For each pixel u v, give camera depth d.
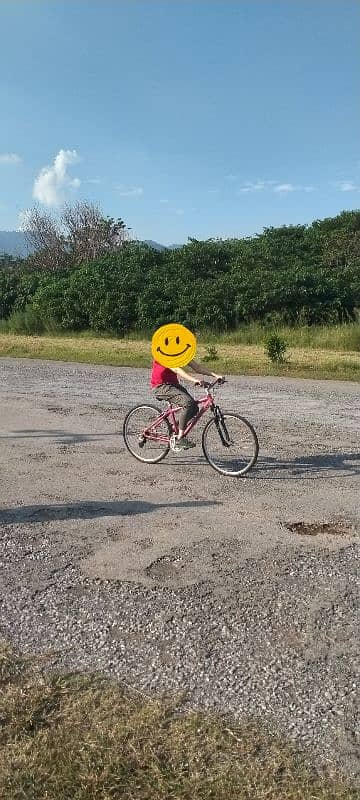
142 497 6.16
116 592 4.23
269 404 11.11
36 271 39.09
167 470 7.10
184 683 3.30
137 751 2.78
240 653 3.56
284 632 3.76
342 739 2.90
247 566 4.61
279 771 2.70
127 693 3.22
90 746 2.80
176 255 31.05
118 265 30.20
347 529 5.32
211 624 3.84
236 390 12.72
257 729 2.96
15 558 4.76
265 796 2.55
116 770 2.67
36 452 7.88
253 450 6.83
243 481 6.68
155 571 4.54
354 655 3.54
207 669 3.42
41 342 24.19
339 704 3.14
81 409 10.66
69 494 6.26
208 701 3.16
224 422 6.97
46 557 4.78
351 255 33.69
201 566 4.61
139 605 4.07
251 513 5.71
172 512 5.74
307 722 3.01
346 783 2.64
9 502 6.02
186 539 5.11
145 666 3.45
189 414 7.00
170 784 2.60
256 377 14.66
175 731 2.92
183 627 3.81
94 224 41.56
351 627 3.81
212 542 5.05
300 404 11.12
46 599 4.15
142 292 27.42
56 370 15.91
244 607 4.04
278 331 23.67
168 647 3.62
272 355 16.69
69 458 7.60
